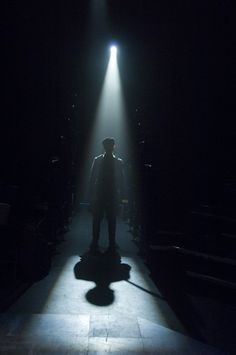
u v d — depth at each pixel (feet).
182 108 33.63
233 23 29.89
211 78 31.99
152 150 31.65
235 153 29.91
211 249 23.41
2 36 28.43
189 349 11.98
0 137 29.50
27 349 11.40
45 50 35.86
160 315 14.98
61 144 33.47
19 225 19.67
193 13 33.24
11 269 19.06
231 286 18.17
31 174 30.71
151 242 25.36
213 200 29.32
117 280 19.26
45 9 34.19
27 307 15.15
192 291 18.22
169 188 29.07
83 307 15.39
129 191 32.83
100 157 24.88
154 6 38.63
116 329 13.24
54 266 21.30
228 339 13.07
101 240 29.35
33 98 33.42
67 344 11.87
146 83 42.04
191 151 31.37
